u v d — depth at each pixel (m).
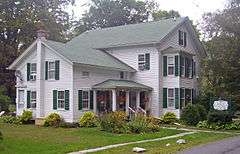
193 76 41.06
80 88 33.12
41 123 33.09
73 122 32.03
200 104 37.38
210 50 36.22
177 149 18.95
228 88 34.91
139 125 27.23
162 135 25.61
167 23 41.25
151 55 38.06
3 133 25.70
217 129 30.98
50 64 34.12
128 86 34.94
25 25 50.25
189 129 30.28
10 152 18.00
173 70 37.72
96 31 46.59
